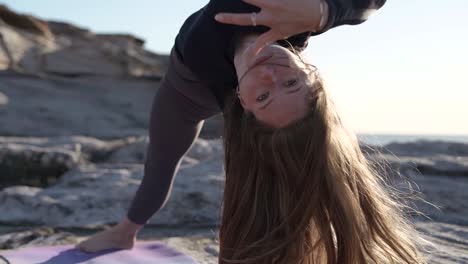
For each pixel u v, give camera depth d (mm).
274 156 1621
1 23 25125
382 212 1755
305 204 1593
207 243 2994
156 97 2449
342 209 1596
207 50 1928
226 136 1813
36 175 5602
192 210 3652
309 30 1651
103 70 26484
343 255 1619
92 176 4434
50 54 25594
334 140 1621
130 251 2734
